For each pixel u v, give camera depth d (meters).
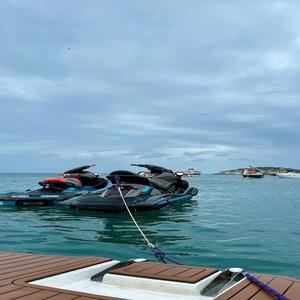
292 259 7.82
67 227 12.01
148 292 4.54
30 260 5.82
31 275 4.90
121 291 4.59
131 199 15.54
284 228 11.83
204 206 18.75
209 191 34.06
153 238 10.11
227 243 9.42
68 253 8.38
